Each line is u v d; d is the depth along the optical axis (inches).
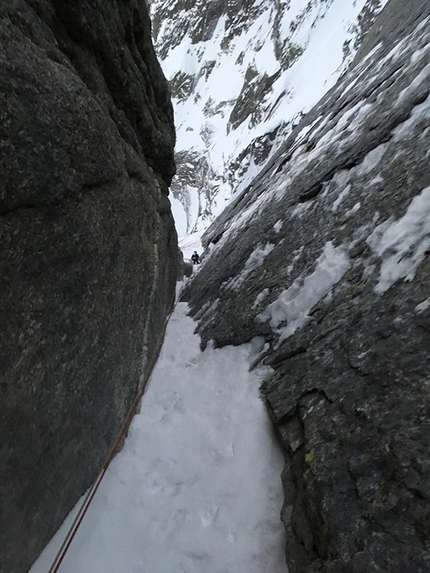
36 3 105.6
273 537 106.8
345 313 143.4
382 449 89.8
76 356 110.0
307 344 152.3
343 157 240.8
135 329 172.1
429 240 125.3
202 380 188.4
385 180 178.2
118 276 143.7
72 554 102.4
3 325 76.2
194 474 134.3
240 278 253.4
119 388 146.6
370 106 268.8
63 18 124.3
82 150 106.7
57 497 100.3
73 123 101.4
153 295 206.8
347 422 105.4
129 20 187.6
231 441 142.6
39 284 89.6
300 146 428.1
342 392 114.7
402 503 78.0
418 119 185.2
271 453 131.3
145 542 111.3
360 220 175.3
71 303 105.8
